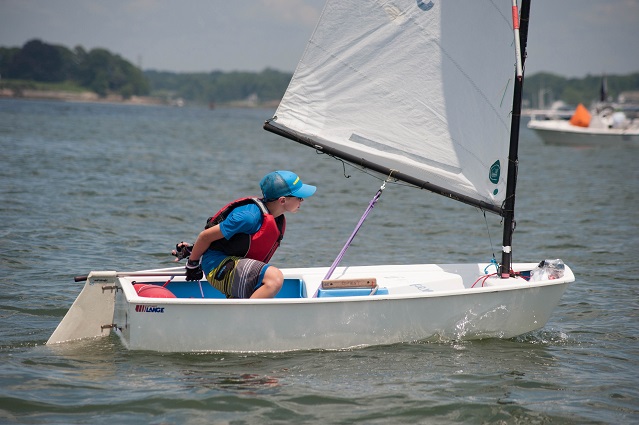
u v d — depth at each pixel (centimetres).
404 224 2331
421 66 1169
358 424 848
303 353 1061
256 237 1062
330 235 2094
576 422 873
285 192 1082
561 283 1162
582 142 7406
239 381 951
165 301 1008
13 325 1159
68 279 1449
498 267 1217
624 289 1529
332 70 1179
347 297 1052
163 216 2233
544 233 2217
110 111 14962
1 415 833
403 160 1195
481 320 1134
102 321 1100
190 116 15275
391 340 1102
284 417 856
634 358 1105
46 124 7456
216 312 1021
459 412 888
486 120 1155
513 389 963
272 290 1058
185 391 912
